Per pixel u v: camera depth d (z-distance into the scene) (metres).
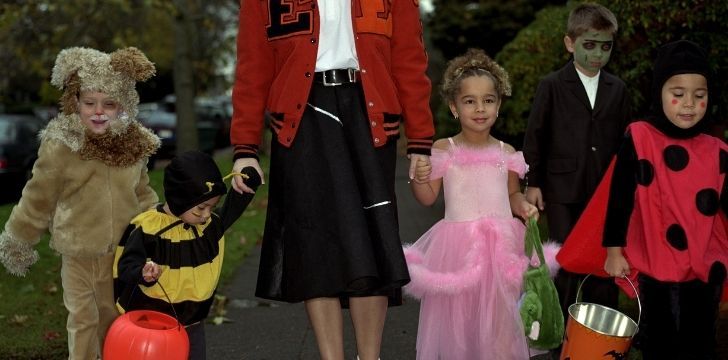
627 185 3.57
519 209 4.11
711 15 6.16
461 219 3.94
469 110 4.00
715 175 3.55
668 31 6.46
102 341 3.85
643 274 3.61
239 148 3.59
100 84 3.63
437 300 3.89
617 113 4.64
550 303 3.64
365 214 3.35
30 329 5.53
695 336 3.59
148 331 3.19
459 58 4.17
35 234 3.77
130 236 3.47
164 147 22.17
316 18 3.44
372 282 3.29
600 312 3.70
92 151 3.67
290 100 3.43
